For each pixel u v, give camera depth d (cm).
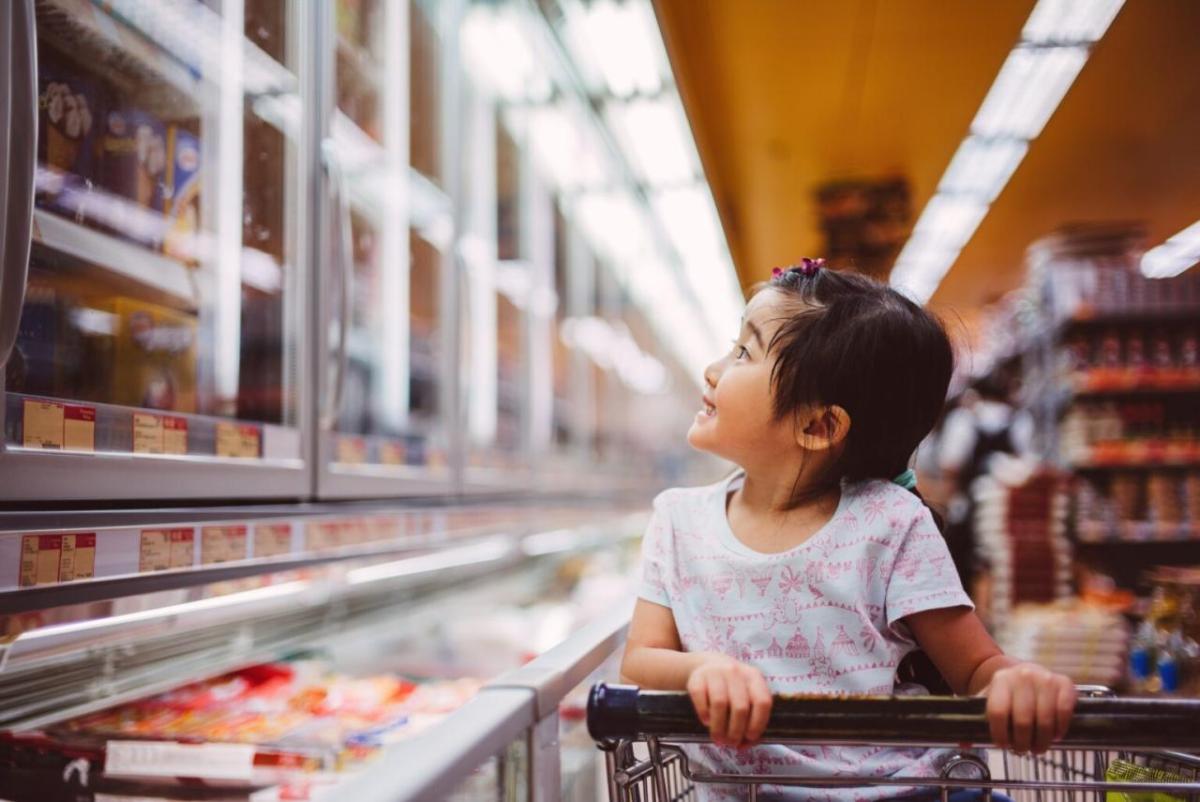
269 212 191
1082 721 80
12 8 100
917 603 103
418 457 271
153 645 162
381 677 208
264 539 166
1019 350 689
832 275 118
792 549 108
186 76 167
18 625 111
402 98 279
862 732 82
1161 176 651
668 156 534
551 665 99
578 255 554
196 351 168
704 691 84
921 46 450
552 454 458
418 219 305
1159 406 495
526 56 377
